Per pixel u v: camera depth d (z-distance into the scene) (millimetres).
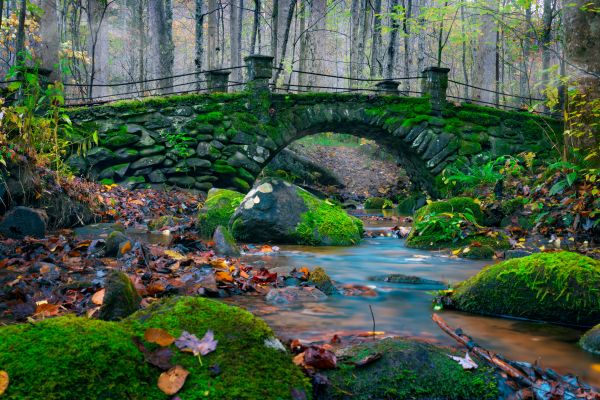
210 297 3238
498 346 2445
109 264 3947
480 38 16672
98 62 17234
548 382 1914
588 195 6008
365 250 5891
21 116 5793
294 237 6184
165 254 4395
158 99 11539
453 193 12812
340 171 19391
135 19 23891
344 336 2494
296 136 12984
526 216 6941
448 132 13359
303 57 17969
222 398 1494
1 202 5223
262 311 2961
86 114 10891
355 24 21406
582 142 6562
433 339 2473
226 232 5434
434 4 25609
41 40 12891
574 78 6449
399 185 17469
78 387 1412
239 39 21328
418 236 6164
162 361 1582
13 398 1341
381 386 1840
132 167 11102
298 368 1743
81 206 6520
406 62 19000
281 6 15406
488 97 16641
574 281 2877
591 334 2436
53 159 7203
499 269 3137
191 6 34156
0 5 4707
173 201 10219
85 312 2541
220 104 12023
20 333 1570
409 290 3723
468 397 1854
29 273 3490
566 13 6535
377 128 13242
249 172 12188
